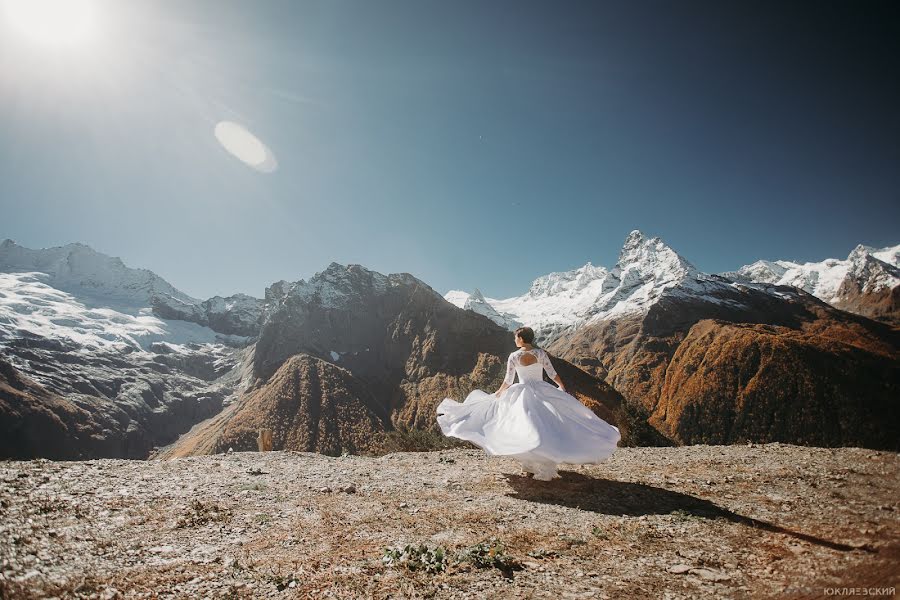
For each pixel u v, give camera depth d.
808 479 7.21
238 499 6.99
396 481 8.33
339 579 4.34
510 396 8.41
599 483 7.90
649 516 6.02
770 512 5.76
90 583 4.17
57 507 5.96
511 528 5.75
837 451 9.40
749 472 8.09
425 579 4.31
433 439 17.81
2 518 5.30
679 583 4.02
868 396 169.25
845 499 5.84
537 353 8.44
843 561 3.85
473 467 9.50
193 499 6.86
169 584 4.22
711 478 7.88
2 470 7.22
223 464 9.71
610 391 102.81
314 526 5.86
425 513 6.39
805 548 4.35
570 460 7.38
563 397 8.17
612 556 4.77
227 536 5.50
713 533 5.20
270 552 5.02
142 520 5.89
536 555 4.86
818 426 164.62
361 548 5.12
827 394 175.50
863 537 4.34
